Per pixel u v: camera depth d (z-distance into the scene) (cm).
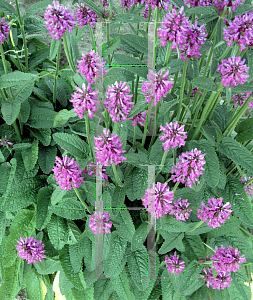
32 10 56
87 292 56
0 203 56
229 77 37
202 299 54
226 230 53
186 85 58
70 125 61
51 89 67
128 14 47
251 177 56
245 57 45
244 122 54
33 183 58
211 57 46
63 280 56
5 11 55
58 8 40
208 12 39
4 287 57
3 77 48
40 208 54
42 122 60
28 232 56
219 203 43
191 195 52
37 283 61
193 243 54
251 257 53
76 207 54
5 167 56
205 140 49
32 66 70
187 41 38
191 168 41
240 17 38
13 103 50
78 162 48
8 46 70
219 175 49
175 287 52
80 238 55
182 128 38
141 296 53
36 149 58
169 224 50
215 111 56
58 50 56
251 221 50
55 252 59
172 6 48
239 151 48
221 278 47
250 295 52
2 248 62
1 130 61
